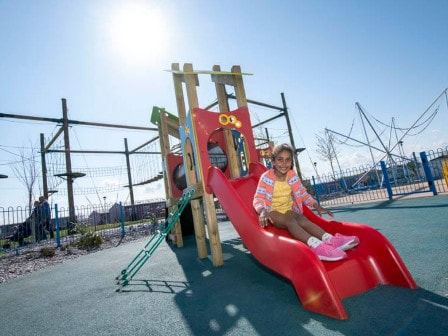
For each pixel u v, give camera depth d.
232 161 4.34
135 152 17.44
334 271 1.94
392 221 4.78
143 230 11.55
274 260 2.16
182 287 2.89
